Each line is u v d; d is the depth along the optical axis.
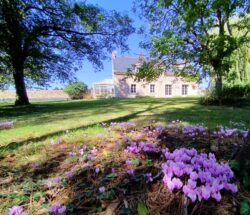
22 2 9.66
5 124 4.79
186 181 1.25
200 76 13.51
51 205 1.20
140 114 6.16
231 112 6.52
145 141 2.48
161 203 1.14
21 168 1.92
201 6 4.12
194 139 2.49
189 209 1.08
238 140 2.32
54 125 4.55
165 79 29.45
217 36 11.22
